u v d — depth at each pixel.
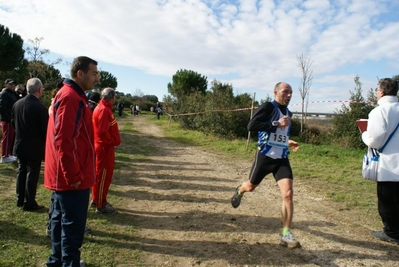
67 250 2.66
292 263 3.37
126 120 27.78
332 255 3.57
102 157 4.49
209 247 3.70
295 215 4.87
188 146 12.73
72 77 2.77
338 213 4.98
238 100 17.34
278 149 3.79
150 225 4.32
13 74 16.94
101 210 4.63
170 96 24.27
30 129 4.30
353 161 9.59
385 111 3.72
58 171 2.61
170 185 6.50
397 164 3.72
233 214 4.85
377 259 3.49
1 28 16.09
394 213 3.84
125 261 3.31
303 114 18.86
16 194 4.76
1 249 3.38
